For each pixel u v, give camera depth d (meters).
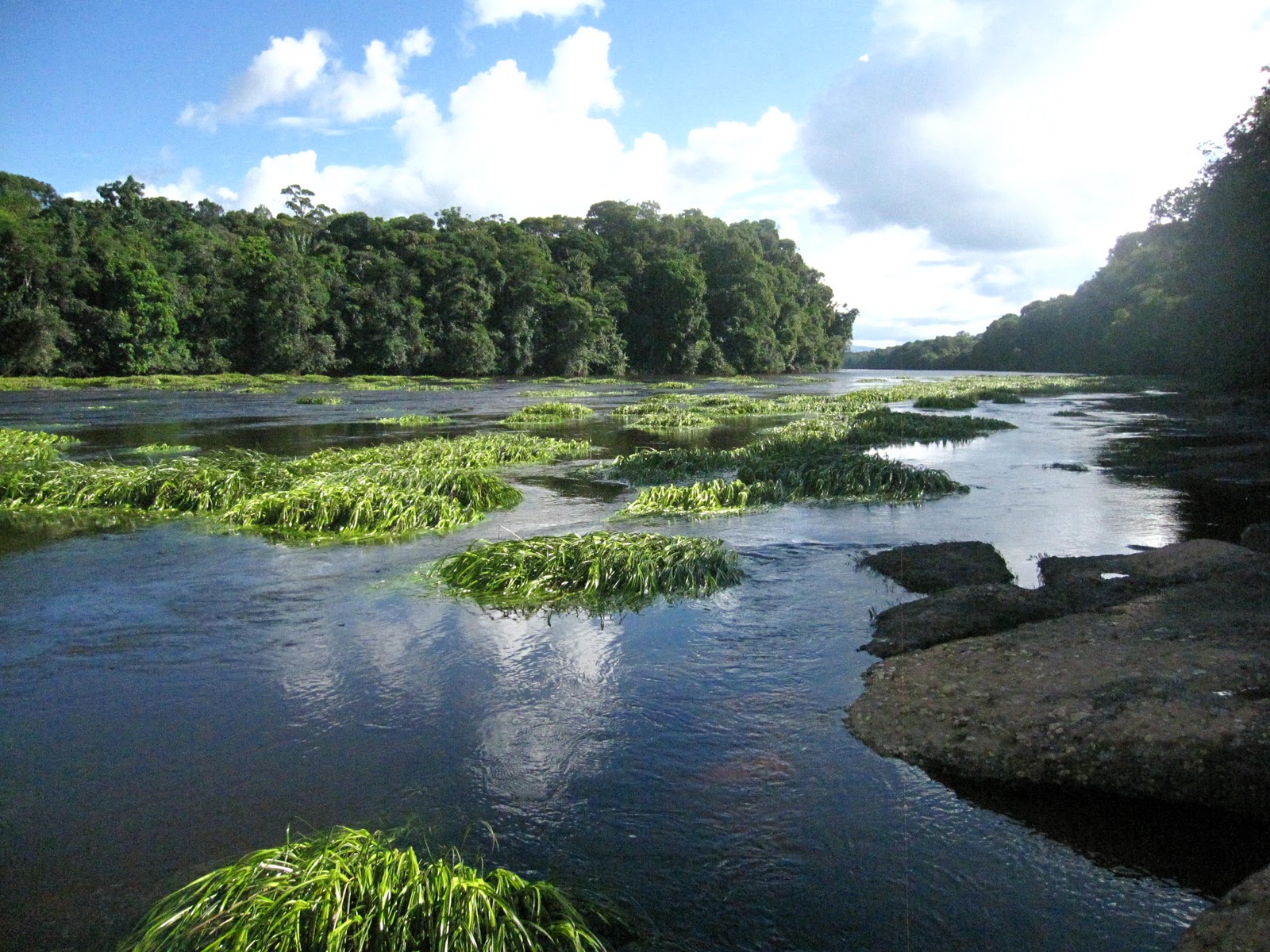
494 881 3.76
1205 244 37.66
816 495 13.83
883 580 8.77
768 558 9.75
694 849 4.25
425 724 5.59
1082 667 5.65
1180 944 3.43
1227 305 37.94
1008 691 5.47
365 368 70.12
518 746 5.29
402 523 11.31
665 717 5.66
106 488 13.16
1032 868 4.10
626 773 4.96
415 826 4.45
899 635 6.89
